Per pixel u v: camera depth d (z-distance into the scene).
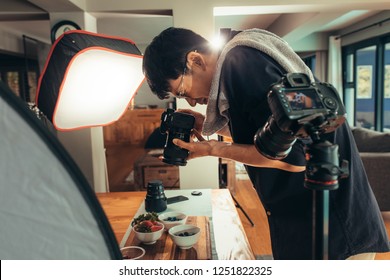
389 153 3.62
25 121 0.38
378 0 3.07
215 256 1.15
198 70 0.90
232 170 4.31
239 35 0.86
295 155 0.74
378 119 5.55
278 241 0.96
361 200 0.89
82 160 3.15
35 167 0.40
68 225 0.42
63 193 0.41
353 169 0.87
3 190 0.41
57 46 1.06
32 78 6.03
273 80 0.74
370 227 0.90
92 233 0.43
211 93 0.87
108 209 1.72
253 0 3.08
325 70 7.21
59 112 1.14
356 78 6.34
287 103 0.54
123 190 4.18
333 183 0.51
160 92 0.97
